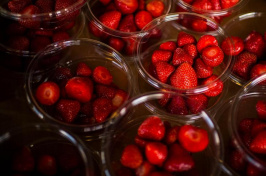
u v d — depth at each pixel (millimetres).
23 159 307
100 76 353
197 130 312
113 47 390
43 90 336
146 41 389
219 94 370
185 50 372
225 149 334
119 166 313
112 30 382
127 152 307
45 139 324
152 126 313
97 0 407
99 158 338
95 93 354
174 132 321
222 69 370
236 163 322
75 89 335
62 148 323
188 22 401
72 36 394
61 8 365
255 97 354
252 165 310
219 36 391
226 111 356
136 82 375
